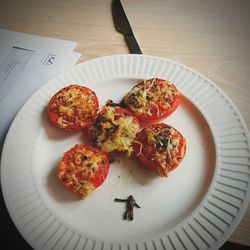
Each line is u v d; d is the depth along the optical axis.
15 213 0.20
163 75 0.27
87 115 0.25
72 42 0.31
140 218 0.21
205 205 0.20
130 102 0.25
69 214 0.21
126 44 0.30
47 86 0.27
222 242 0.18
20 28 0.33
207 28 0.31
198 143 0.24
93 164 0.22
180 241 0.19
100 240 0.19
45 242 0.19
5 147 0.23
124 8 0.33
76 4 0.35
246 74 0.27
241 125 0.23
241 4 0.33
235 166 0.21
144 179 0.22
